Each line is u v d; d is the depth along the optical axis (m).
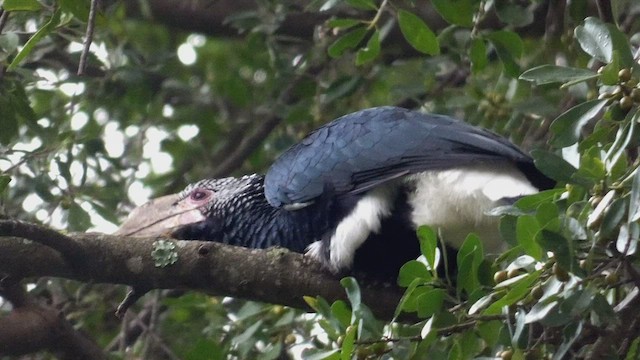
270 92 14.67
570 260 6.96
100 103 13.77
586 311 7.40
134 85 14.09
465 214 9.53
